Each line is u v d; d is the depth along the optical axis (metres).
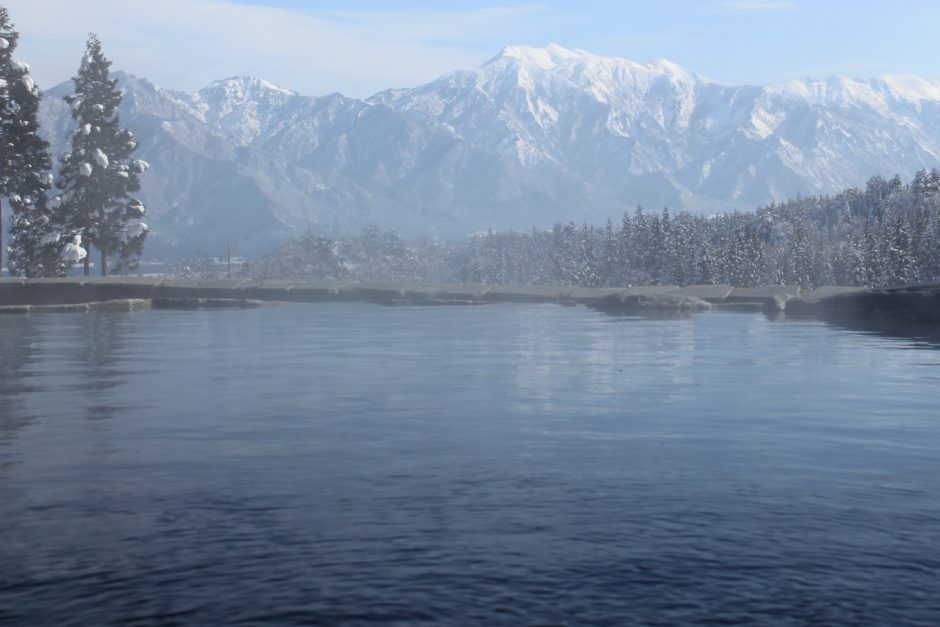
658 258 96.19
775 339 20.03
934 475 7.15
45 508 6.22
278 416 9.82
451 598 4.74
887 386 12.32
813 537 5.64
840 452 8.00
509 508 6.22
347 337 20.59
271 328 23.56
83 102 47.62
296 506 6.27
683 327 23.94
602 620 4.50
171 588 4.86
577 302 37.47
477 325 24.67
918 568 5.14
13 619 4.50
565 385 12.40
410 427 9.16
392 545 5.48
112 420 9.55
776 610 4.62
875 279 84.56
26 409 10.27
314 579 4.98
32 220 49.00
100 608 4.62
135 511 6.14
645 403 10.76
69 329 23.17
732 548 5.45
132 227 48.88
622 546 5.47
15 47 44.97
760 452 7.98
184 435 8.73
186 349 17.64
